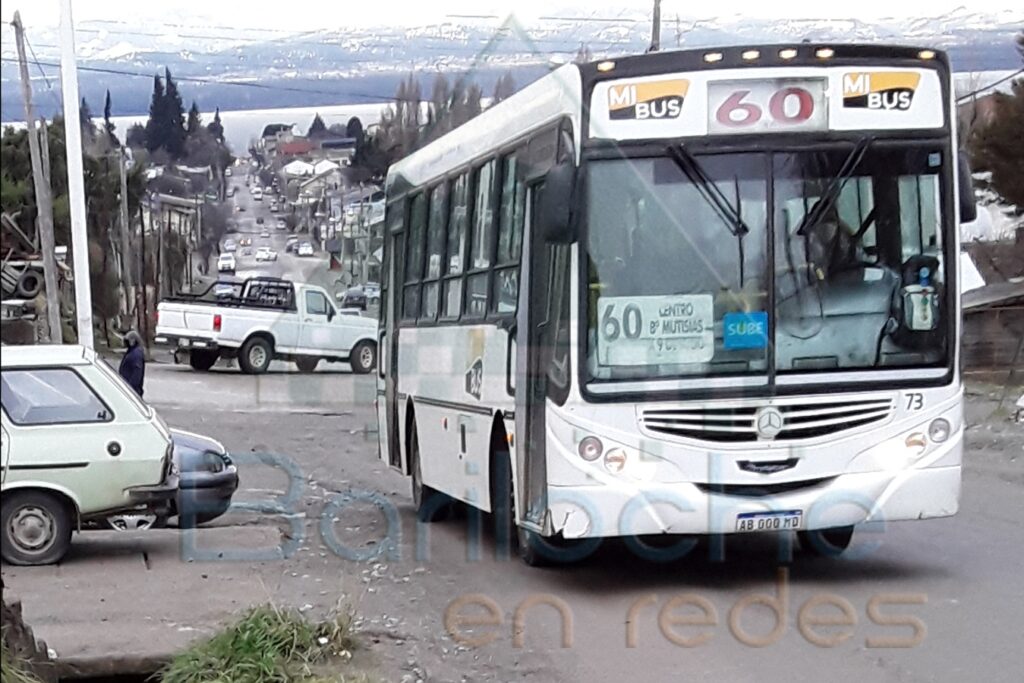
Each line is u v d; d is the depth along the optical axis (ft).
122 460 34.96
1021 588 30.53
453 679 24.68
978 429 72.49
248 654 24.45
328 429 79.92
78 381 35.19
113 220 128.57
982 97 87.76
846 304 30.35
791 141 30.37
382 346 51.83
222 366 103.30
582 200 29.86
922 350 30.60
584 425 29.76
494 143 36.24
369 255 57.31
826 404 30.09
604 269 29.91
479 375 36.94
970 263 80.59
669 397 29.78
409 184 46.75
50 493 34.88
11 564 34.73
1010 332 98.78
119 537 40.57
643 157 30.09
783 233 30.25
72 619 28.73
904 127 30.86
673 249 30.04
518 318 33.19
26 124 82.28
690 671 24.72
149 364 113.60
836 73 30.55
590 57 30.55
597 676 24.66
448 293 40.86
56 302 79.82
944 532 38.86
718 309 29.96
